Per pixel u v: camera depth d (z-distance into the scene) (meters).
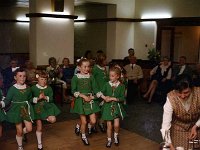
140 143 4.09
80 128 4.34
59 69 6.68
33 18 7.12
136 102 6.78
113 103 3.92
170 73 6.65
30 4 7.20
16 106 3.56
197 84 6.16
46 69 6.49
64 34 7.54
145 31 8.94
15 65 6.10
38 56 7.16
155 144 4.06
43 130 4.55
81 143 4.03
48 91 3.86
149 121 5.20
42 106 3.78
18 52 11.57
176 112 2.48
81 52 10.50
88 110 3.90
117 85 3.98
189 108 2.45
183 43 9.48
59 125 4.82
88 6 9.94
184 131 2.54
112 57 9.04
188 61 9.45
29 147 3.84
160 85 6.71
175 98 2.45
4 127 4.66
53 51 7.39
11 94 3.54
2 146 3.84
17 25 11.47
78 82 4.02
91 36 9.96
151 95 6.73
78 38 10.59
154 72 6.97
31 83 4.28
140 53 9.14
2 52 11.23
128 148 3.89
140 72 7.03
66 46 7.62
